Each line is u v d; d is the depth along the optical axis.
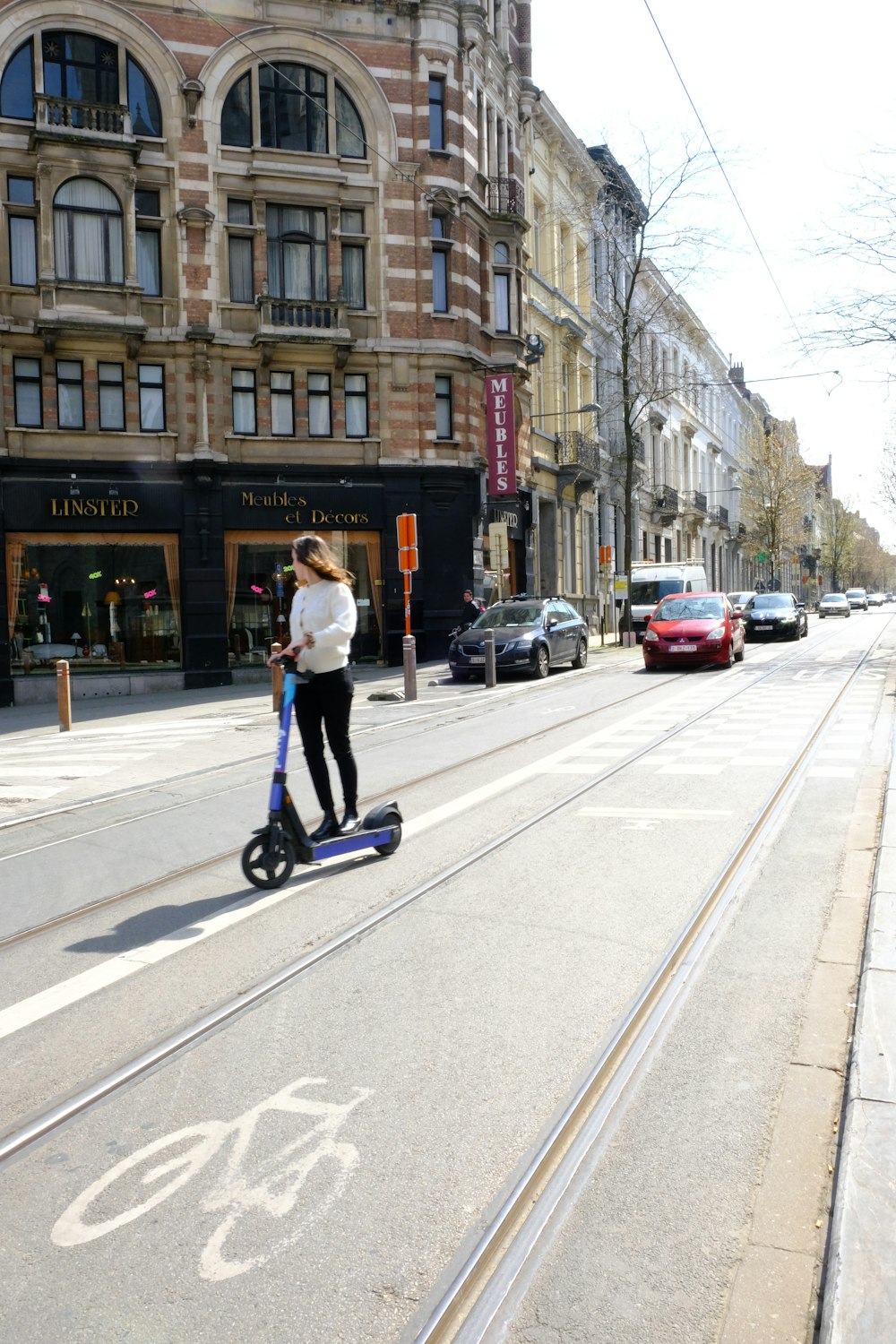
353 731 14.05
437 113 26.50
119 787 10.23
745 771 9.43
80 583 23.38
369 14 25.50
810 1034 4.05
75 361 23.27
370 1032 4.16
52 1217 2.97
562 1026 4.16
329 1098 3.62
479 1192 3.04
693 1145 3.28
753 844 6.87
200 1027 4.23
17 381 22.88
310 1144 3.32
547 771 9.88
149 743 13.93
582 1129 3.38
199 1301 2.60
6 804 9.47
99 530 23.38
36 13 22.56
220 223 24.25
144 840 7.81
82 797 9.73
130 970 4.95
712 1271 2.67
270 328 24.25
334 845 6.47
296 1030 4.20
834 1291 2.48
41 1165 3.25
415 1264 2.72
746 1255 2.73
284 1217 2.94
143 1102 3.63
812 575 104.69
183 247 23.92
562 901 5.79
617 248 35.78
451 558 26.23
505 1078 3.74
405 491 25.66
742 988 4.53
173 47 23.80
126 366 23.55
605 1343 2.44
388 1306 2.56
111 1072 3.86
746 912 5.57
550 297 35.31
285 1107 3.57
